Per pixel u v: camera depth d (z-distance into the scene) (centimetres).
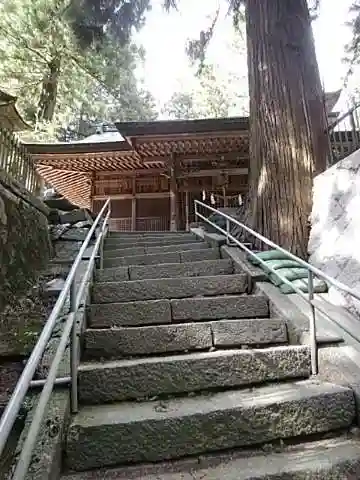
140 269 399
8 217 349
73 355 203
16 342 264
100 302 339
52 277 397
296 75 449
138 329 270
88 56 1015
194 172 1135
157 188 1268
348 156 343
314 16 565
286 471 171
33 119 1209
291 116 439
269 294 327
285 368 246
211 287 358
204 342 277
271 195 434
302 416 205
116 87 1326
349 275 313
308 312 292
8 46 1121
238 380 236
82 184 1416
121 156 1095
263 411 200
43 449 158
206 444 190
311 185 416
